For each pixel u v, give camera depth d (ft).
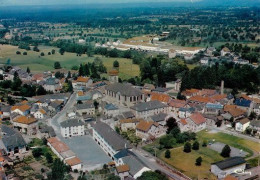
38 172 631.97
